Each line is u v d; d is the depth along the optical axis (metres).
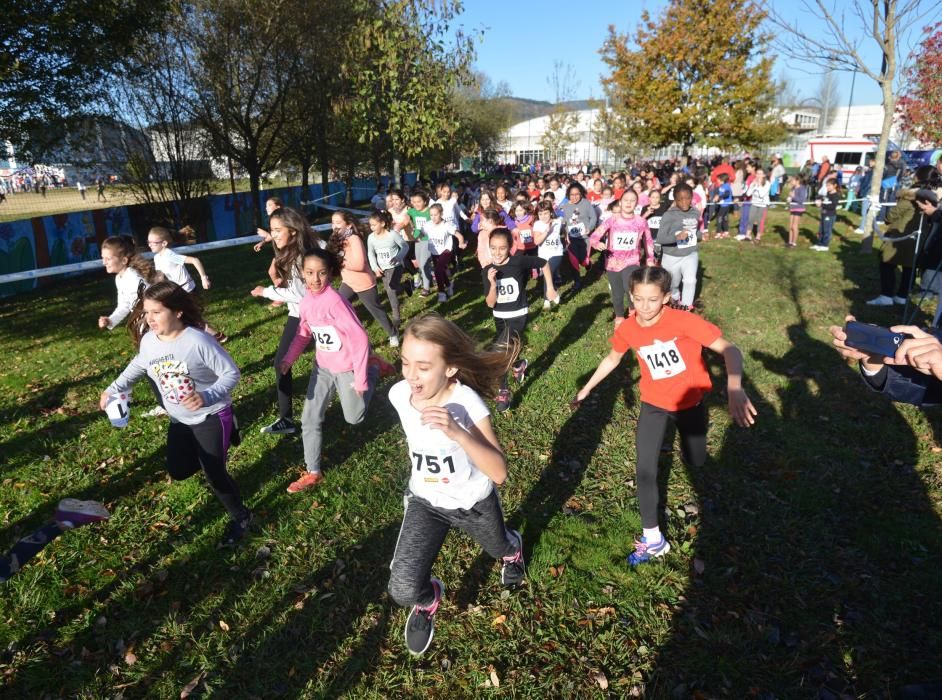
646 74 26.11
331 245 6.58
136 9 13.27
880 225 15.72
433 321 2.45
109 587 3.54
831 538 3.74
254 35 17.91
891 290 8.49
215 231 19.83
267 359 7.22
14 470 4.84
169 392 3.44
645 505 3.52
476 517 2.83
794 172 40.50
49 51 12.15
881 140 11.99
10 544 3.97
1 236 12.31
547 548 3.70
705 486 4.35
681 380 3.38
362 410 4.27
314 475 4.42
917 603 3.21
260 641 3.12
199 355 3.43
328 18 18.22
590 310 8.88
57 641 3.18
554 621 3.20
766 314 8.28
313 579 3.54
